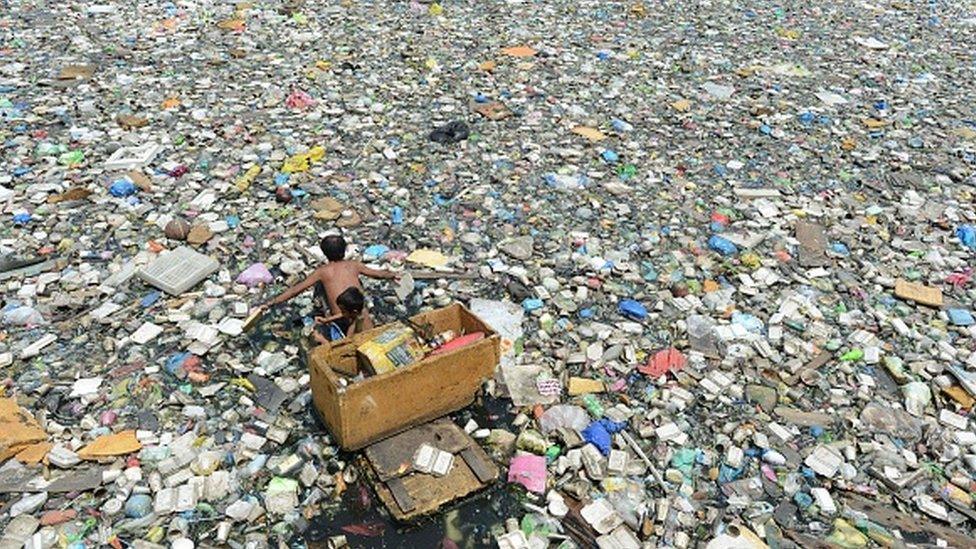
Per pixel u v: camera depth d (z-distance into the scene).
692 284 9.07
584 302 8.70
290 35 15.70
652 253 9.57
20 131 11.61
